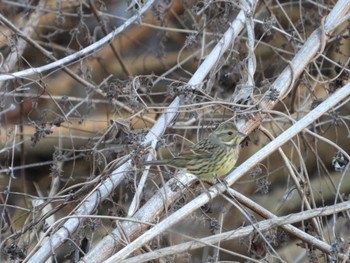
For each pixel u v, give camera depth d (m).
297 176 12.48
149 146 11.66
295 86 14.24
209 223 11.80
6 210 12.85
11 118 15.78
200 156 11.38
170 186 11.26
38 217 12.48
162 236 12.13
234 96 12.26
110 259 10.09
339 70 14.02
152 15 15.98
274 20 13.43
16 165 16.02
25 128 15.97
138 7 14.22
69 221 11.28
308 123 11.30
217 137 11.54
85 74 14.51
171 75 16.52
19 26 16.20
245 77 12.65
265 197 15.16
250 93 11.98
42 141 15.83
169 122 12.13
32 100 14.60
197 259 14.16
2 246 11.95
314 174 15.50
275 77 15.05
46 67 12.88
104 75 16.88
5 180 15.38
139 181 11.95
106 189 11.57
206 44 15.25
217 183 10.88
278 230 11.68
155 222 10.99
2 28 15.55
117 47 17.36
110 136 13.70
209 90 12.67
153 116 15.20
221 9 14.29
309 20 15.30
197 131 13.05
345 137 15.68
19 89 13.57
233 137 11.54
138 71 17.03
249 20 12.96
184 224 12.64
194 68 16.58
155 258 10.55
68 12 17.02
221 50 12.89
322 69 14.55
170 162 11.45
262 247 11.17
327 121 13.43
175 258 12.05
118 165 11.48
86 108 15.09
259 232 10.55
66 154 14.41
